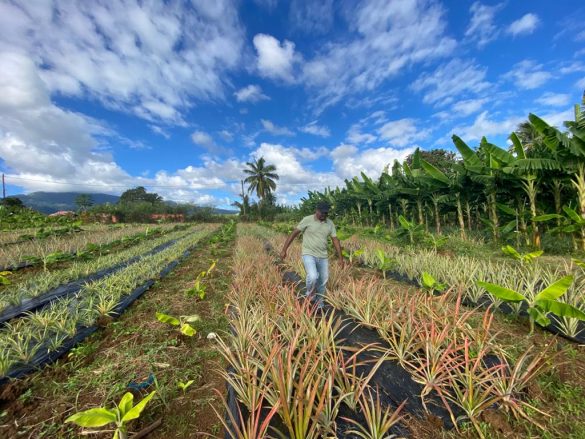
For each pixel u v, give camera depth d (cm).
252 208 4341
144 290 539
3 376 247
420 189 1268
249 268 619
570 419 189
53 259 680
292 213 3206
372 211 1938
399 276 602
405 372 242
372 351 279
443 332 248
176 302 480
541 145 847
